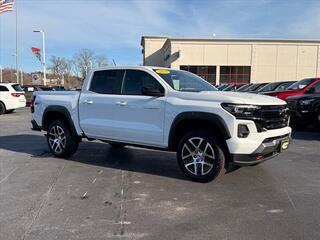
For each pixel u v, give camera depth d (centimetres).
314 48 5009
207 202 521
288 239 404
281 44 4994
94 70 767
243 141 565
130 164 752
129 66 709
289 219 459
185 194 556
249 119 568
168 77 672
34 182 621
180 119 613
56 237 411
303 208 497
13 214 476
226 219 460
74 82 7094
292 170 700
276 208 497
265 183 613
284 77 5034
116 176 660
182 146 629
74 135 795
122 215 473
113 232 423
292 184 608
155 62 6303
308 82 1444
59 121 813
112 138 721
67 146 799
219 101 582
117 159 800
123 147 935
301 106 1211
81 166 737
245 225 441
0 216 470
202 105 592
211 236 412
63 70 7094
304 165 742
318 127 1209
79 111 770
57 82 7006
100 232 423
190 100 612
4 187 592
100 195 552
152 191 571
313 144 990
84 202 521
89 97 752
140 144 684
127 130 690
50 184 609
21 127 1407
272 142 589
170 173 680
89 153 863
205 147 605
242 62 5012
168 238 408
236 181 624
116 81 722
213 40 4978
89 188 587
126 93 702
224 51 5003
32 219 460
